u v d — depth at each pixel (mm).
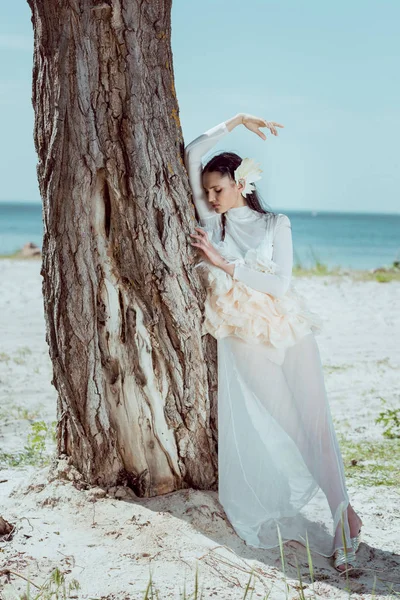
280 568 3617
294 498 3969
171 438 4047
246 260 4004
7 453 5539
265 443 3982
